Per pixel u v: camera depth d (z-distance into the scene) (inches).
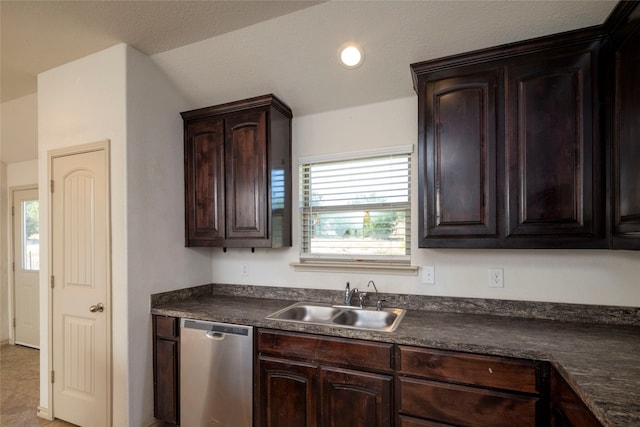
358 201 95.3
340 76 87.5
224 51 88.4
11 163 164.7
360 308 87.1
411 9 70.3
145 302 89.1
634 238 52.2
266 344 75.5
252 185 93.0
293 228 101.3
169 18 77.4
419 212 73.2
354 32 77.5
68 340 93.9
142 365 87.3
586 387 41.3
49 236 98.3
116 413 84.9
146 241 90.2
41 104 101.4
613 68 58.1
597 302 71.0
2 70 100.2
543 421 53.6
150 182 92.1
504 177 66.5
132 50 88.7
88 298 90.5
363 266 90.8
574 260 72.6
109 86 88.9
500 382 56.1
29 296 158.4
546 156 63.6
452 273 82.9
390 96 89.6
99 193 89.7
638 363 48.9
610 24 57.9
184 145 103.4
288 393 72.8
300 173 101.5
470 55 68.4
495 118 67.2
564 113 62.6
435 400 60.3
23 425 93.3
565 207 62.4
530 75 64.9
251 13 75.9
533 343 58.0
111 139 88.1
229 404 79.1
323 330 69.9
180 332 86.0
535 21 67.3
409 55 79.1
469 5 67.3
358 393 66.5
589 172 61.0
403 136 89.1
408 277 87.3
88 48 89.1
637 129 51.1
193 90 101.2
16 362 139.7
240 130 94.9
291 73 90.0
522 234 65.2
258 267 106.0
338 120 96.3
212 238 98.5
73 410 92.0
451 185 70.4
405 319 75.5
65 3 71.3
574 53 62.2
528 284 76.2
